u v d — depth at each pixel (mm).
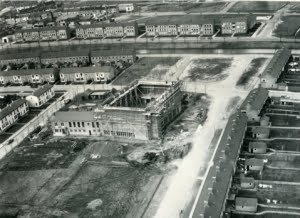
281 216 118688
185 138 167375
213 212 112938
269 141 157500
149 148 163875
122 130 173750
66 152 167375
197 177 140625
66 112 183000
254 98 178875
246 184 131000
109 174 148875
